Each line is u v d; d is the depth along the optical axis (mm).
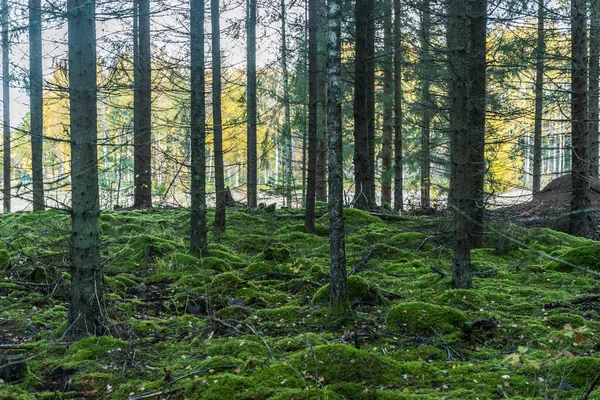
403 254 10602
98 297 5938
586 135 11836
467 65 7402
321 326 6207
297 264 9195
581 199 12398
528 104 19234
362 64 14117
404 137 24297
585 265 8875
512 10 9789
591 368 4328
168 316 7012
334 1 6098
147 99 15727
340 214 6395
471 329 5629
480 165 10242
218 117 11742
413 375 4652
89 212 5812
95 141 5715
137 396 4457
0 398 4332
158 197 18141
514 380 4387
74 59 5574
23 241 10281
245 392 4344
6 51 15656
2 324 6402
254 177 18156
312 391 4246
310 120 12141
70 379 4883
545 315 6379
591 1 10492
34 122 14930
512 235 11266
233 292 7777
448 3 8039
